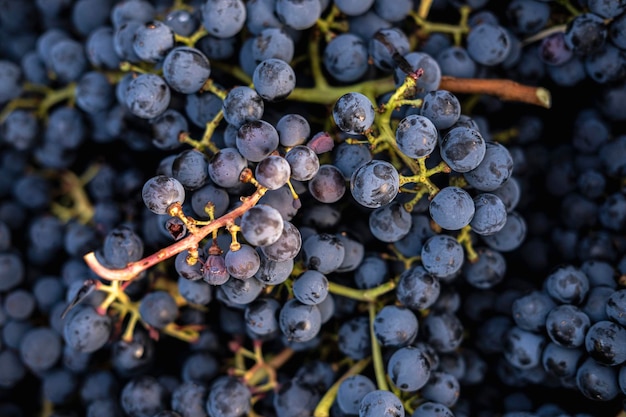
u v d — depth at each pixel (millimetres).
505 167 461
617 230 508
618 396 474
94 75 522
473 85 493
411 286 474
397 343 475
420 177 456
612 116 516
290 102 496
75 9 544
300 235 455
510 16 508
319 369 494
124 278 440
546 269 518
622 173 511
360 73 492
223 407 484
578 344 473
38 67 555
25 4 567
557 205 530
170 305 494
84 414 536
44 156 561
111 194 541
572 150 532
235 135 470
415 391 481
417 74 459
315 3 483
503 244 490
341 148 473
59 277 546
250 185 468
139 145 519
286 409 487
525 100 493
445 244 469
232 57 500
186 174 465
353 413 475
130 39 497
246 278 449
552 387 495
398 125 455
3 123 555
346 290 482
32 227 555
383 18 500
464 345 508
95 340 494
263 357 504
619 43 498
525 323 485
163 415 488
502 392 508
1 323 540
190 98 488
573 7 507
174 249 442
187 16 495
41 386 549
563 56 505
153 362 512
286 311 472
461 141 451
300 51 505
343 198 483
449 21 518
